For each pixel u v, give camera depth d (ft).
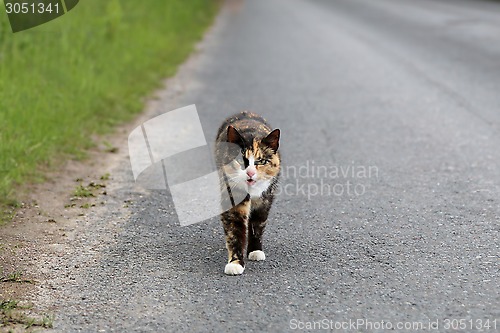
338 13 119.55
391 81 60.75
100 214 31.94
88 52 60.44
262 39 87.97
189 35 88.99
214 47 82.38
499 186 34.40
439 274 24.86
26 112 42.42
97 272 25.79
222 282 24.77
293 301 23.11
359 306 22.62
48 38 57.57
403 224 29.91
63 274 25.63
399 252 26.96
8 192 33.71
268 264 26.27
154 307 22.95
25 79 47.73
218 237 29.19
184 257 27.14
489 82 59.31
